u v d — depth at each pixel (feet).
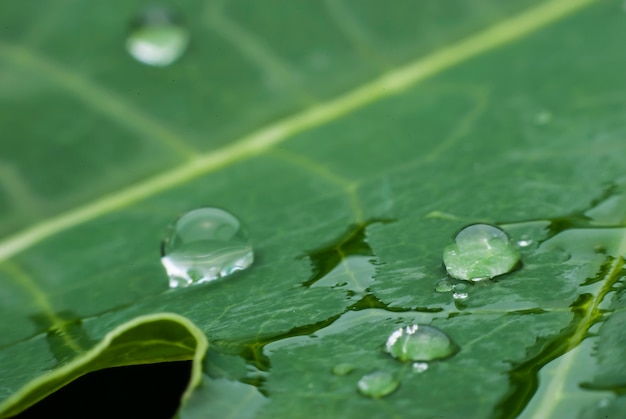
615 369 0.43
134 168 0.53
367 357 0.44
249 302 0.47
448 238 0.48
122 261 0.50
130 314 0.48
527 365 0.44
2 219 0.52
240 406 0.43
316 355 0.45
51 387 0.44
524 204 0.49
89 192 0.52
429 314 0.45
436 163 0.52
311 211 0.50
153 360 0.45
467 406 0.43
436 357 0.44
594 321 0.45
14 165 0.53
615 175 0.50
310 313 0.46
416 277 0.47
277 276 0.48
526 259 0.47
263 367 0.44
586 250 0.47
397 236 0.48
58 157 0.53
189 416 0.43
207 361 0.44
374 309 0.46
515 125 0.53
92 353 0.44
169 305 0.47
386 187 0.51
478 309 0.45
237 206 0.51
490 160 0.51
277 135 0.53
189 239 0.48
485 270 0.46
